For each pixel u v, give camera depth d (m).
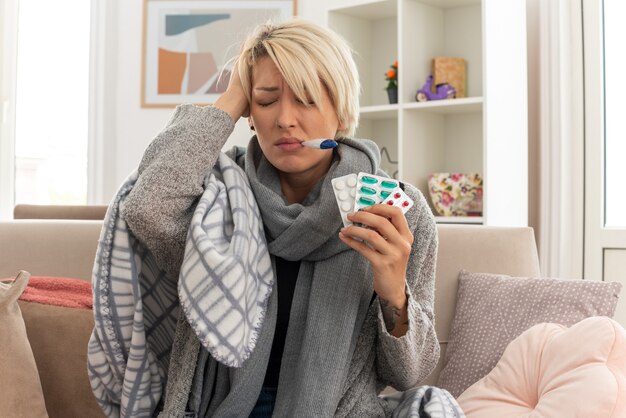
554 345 1.56
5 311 1.52
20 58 4.35
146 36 4.30
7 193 4.27
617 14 3.14
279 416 1.28
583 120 3.20
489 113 3.08
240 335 1.22
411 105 3.34
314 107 1.31
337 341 1.28
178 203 1.30
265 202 1.36
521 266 1.89
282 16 4.17
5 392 1.47
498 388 1.61
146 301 1.39
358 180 1.25
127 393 1.32
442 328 1.86
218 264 1.22
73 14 4.37
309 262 1.36
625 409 1.36
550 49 3.22
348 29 3.73
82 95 4.39
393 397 1.40
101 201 4.31
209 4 4.25
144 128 4.32
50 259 1.84
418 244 1.39
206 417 1.33
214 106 1.38
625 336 1.47
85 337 1.63
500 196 3.15
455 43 3.55
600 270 3.14
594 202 3.16
